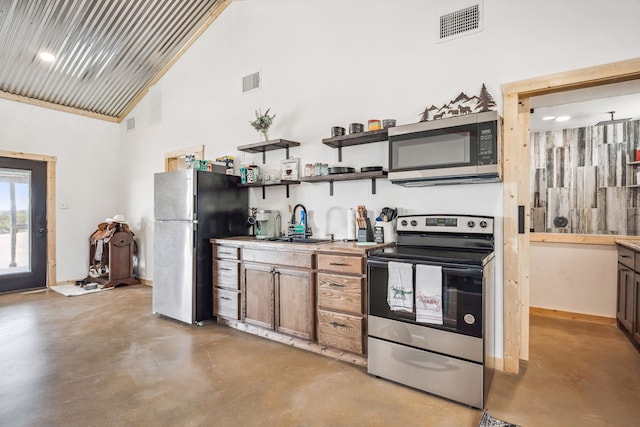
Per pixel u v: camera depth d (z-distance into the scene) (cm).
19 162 494
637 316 279
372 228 306
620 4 213
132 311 398
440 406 203
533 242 381
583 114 394
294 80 362
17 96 491
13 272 490
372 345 237
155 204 381
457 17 267
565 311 365
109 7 385
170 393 216
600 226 439
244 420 189
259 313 314
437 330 211
